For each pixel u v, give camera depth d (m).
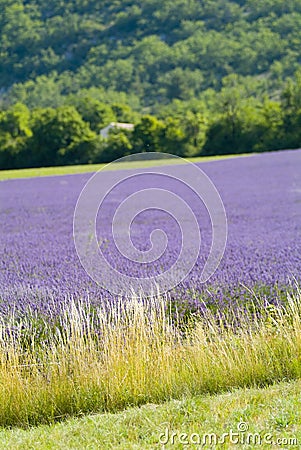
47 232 29.12
